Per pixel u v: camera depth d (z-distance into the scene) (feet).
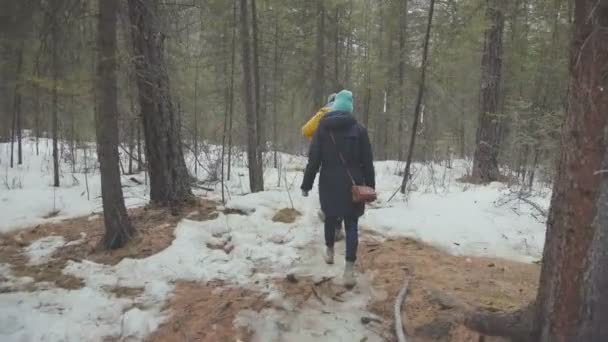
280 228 18.51
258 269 15.08
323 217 19.21
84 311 12.19
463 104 50.16
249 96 25.72
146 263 15.16
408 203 22.72
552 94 32.04
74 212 22.61
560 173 8.96
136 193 26.91
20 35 15.06
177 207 21.72
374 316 12.19
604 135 8.05
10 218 21.31
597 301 8.34
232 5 30.89
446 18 25.20
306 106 58.59
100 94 15.93
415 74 35.60
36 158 43.09
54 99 24.26
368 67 52.70
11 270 15.10
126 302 12.75
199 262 15.43
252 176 26.09
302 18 50.55
